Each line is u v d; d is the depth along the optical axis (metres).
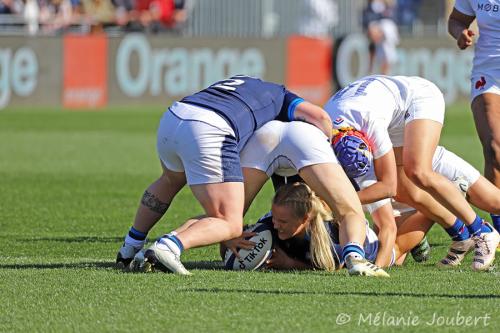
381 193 23.73
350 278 22.12
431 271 23.98
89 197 40.25
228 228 22.73
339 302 19.55
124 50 88.38
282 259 23.94
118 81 88.50
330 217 23.56
